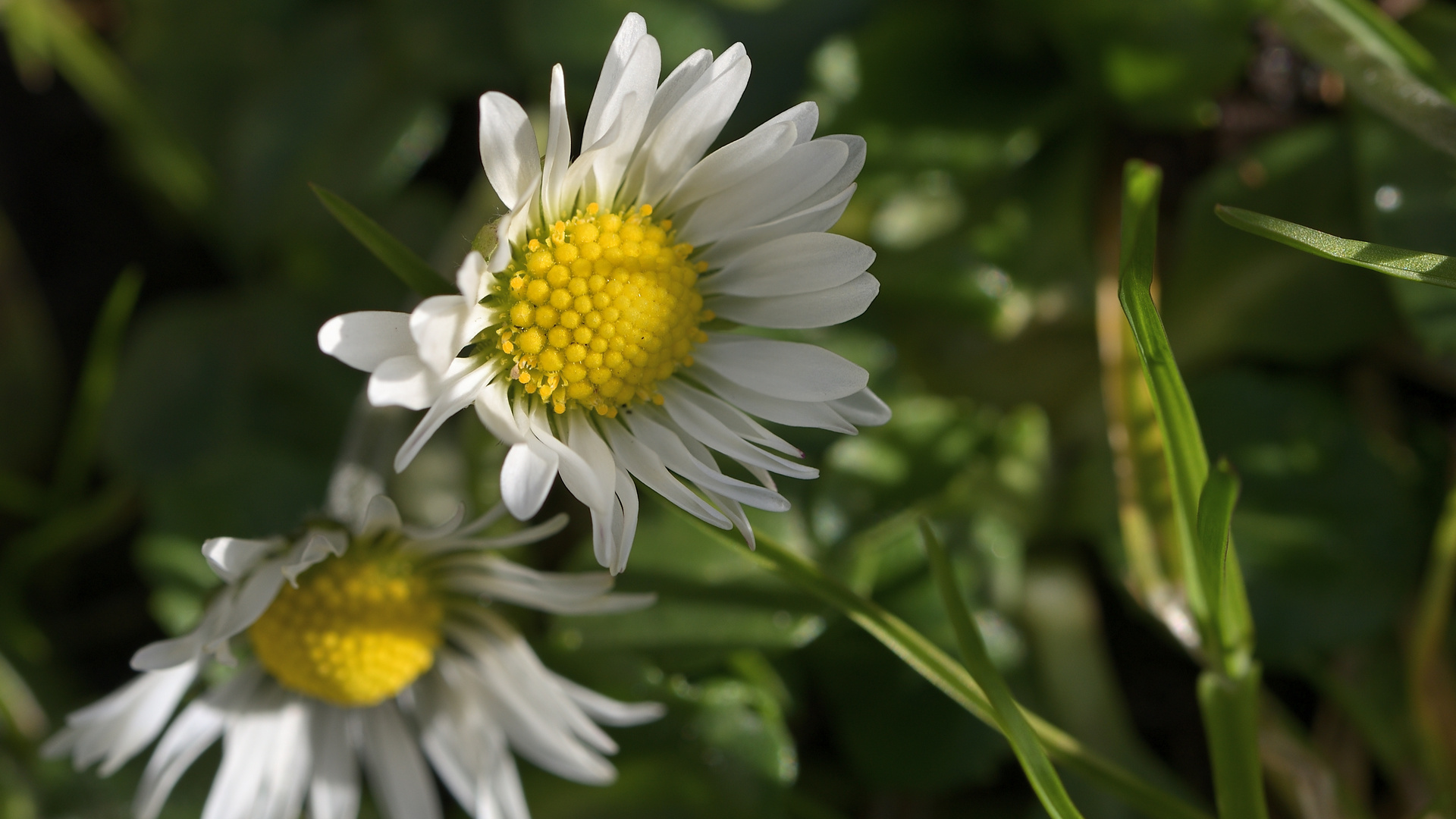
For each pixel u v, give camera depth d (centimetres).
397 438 19
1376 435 21
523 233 18
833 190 18
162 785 19
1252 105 21
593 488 18
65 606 21
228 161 22
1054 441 21
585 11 20
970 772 20
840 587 19
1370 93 19
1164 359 18
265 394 21
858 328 21
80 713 19
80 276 22
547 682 19
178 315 21
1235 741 19
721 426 18
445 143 22
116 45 22
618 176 18
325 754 19
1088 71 20
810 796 21
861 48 21
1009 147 21
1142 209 18
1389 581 20
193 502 20
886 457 20
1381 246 18
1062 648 21
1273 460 20
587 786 20
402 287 21
